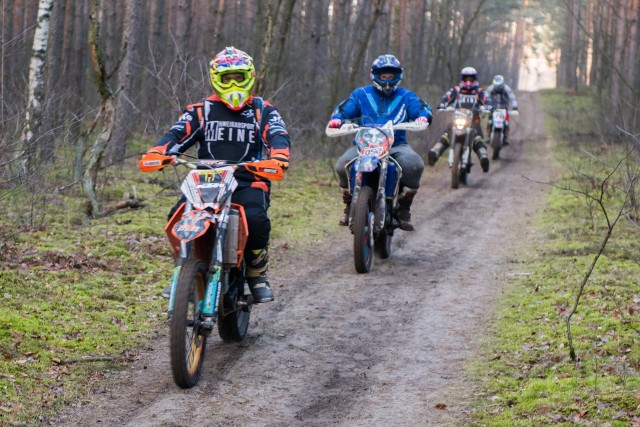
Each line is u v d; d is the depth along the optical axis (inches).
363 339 344.2
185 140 307.3
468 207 705.6
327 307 391.2
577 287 406.3
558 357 306.8
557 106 2306.8
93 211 534.9
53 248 441.4
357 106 479.5
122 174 688.4
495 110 1139.9
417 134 1043.3
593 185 714.2
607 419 247.3
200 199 279.1
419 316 377.4
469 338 343.3
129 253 453.4
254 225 300.0
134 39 808.3
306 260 489.4
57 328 322.0
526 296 401.1
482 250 527.8
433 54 2046.0
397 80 474.0
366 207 446.9
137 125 809.5
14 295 353.7
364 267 454.9
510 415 256.7
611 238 534.3
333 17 1291.8
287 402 273.9
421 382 293.3
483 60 3567.9
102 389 274.5
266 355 320.2
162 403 266.2
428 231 593.6
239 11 1573.6
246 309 321.7
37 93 590.2
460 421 254.7
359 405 271.7
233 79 302.4
